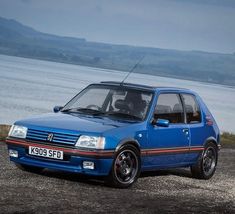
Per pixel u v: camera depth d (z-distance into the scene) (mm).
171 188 9617
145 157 9508
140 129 9391
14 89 171375
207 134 11242
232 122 123188
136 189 9117
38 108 109562
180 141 10391
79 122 9102
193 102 11094
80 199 7691
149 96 9992
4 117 83125
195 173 11172
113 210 7246
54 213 6699
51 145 8719
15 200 7184
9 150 9211
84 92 10406
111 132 8828
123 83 10391
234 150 18516
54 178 9094
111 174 8836
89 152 8539
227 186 10672
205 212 7805
